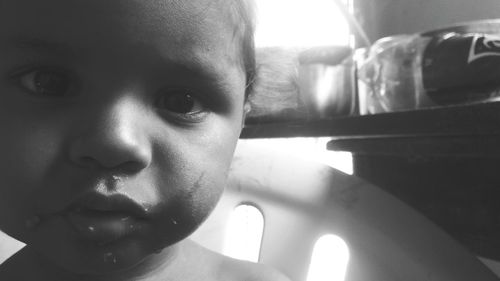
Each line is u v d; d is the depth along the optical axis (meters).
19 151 0.24
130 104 0.24
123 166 0.24
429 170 0.55
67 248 0.25
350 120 0.51
